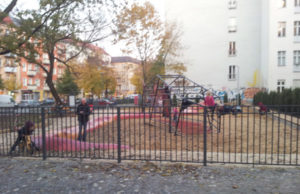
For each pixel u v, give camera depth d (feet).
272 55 82.38
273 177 14.28
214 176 14.65
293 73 80.89
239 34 95.20
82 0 41.16
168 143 24.06
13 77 123.95
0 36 37.93
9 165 17.28
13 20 41.42
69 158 18.74
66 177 14.82
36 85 157.28
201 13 97.66
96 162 17.65
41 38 43.45
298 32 80.59
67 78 115.24
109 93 165.07
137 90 111.45
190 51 98.68
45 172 15.72
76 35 48.67
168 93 30.14
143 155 19.29
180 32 93.25
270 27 82.33
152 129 31.32
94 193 12.63
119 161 17.48
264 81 87.97
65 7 41.86
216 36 96.78
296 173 14.82
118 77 154.51
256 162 17.11
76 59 73.31
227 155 19.31
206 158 17.72
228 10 95.81
